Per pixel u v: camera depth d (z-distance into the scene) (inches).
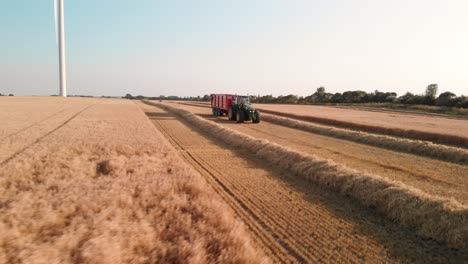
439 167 428.1
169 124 960.9
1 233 150.0
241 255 157.2
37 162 325.1
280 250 185.0
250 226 217.0
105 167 323.9
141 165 339.3
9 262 131.4
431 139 721.0
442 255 185.0
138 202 215.8
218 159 447.2
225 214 211.5
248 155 484.1
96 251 139.7
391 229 221.1
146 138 554.3
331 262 174.6
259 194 288.2
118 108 1627.7
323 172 328.8
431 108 2050.9
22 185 245.8
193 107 2047.2
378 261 177.3
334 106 2551.7
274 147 470.9
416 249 192.1
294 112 1556.3
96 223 170.2
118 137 551.8
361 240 202.7
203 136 703.7
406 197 245.3
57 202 198.4
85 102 2411.4
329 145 617.3
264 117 1194.6
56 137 533.0
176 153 443.2
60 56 2731.3
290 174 367.2
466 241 192.2
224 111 1228.5
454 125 1006.4
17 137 531.5
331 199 281.3
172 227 185.3
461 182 347.3
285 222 226.7
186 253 153.9
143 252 154.1
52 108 1517.0
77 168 308.2
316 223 227.0
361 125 937.5
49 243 146.4
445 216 212.5
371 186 278.1
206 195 251.8
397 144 597.9
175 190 255.0
